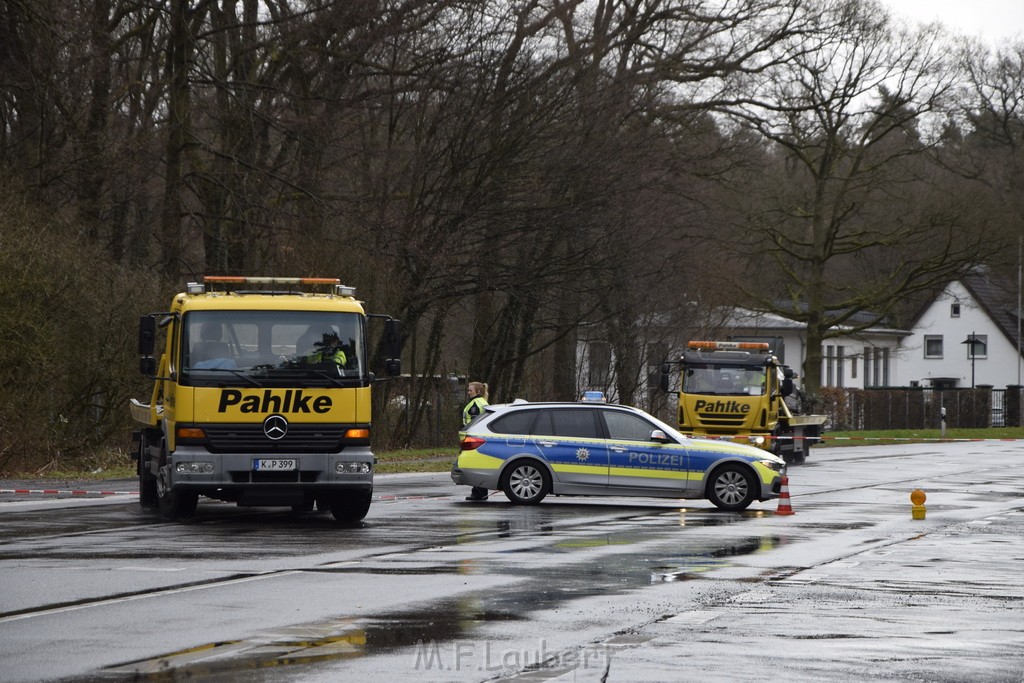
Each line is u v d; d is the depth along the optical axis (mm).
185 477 28250
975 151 121125
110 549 24328
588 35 63688
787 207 102125
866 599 18797
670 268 69875
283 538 26609
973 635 15867
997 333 156500
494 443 36000
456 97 59219
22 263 45125
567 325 70375
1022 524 31172
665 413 79500
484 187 60375
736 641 15375
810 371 104250
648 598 18719
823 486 45875
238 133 58812
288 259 57875
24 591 19078
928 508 36031
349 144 58844
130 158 56000
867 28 78250
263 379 28625
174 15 56719
